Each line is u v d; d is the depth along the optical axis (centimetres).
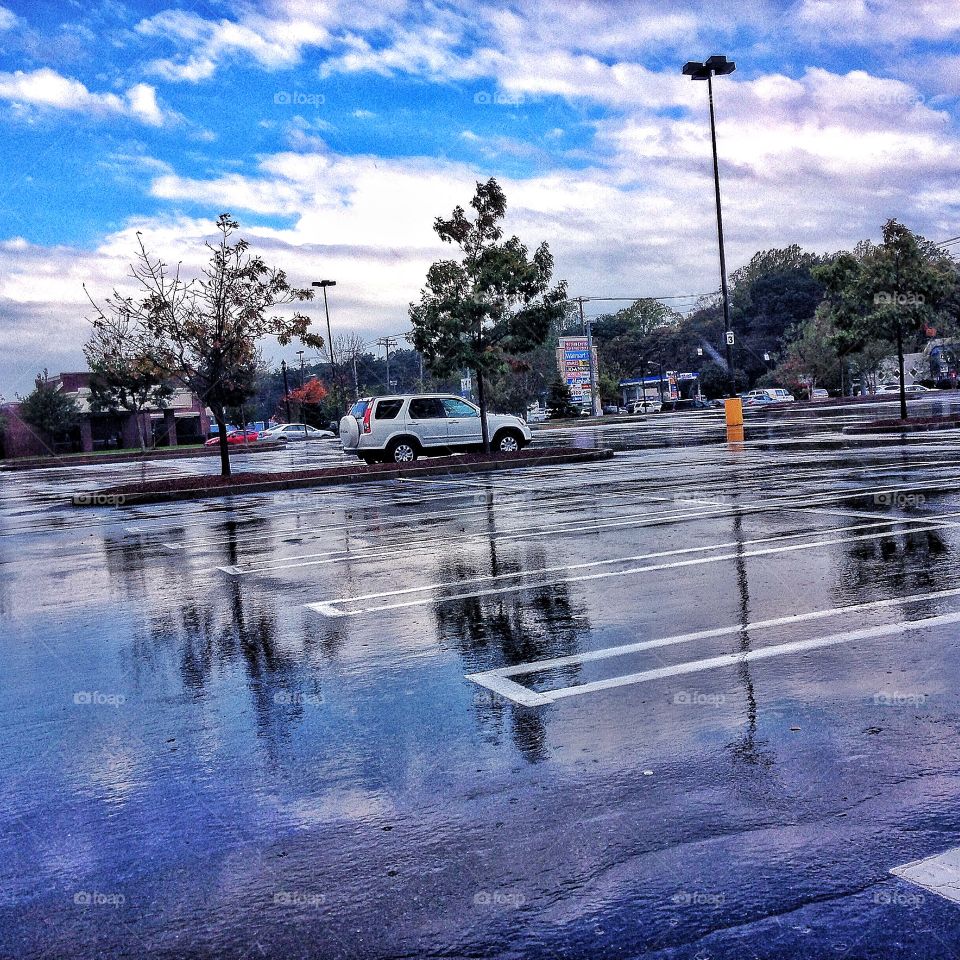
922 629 610
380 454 2653
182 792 420
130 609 831
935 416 3294
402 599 804
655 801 384
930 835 346
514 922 307
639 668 561
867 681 514
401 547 1109
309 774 432
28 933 315
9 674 631
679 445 2945
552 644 626
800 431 3262
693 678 536
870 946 285
